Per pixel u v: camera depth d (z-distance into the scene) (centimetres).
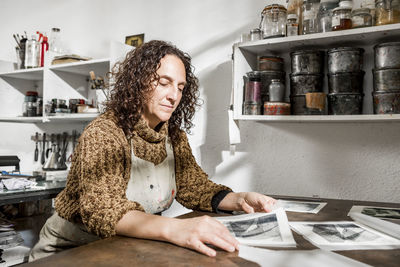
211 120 220
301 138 192
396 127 169
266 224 97
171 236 78
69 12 289
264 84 181
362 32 150
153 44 116
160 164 124
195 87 143
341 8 155
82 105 249
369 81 171
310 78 166
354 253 75
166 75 111
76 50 283
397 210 130
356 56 157
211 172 219
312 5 167
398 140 169
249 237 87
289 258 70
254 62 197
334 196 183
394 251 76
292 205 139
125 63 119
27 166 301
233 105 182
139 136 116
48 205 258
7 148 310
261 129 204
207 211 125
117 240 82
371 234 91
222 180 215
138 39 250
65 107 257
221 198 122
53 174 212
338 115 157
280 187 198
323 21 163
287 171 196
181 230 78
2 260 168
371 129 175
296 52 169
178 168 137
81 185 94
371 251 76
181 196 132
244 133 209
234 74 182
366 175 176
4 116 293
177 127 140
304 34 168
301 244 82
